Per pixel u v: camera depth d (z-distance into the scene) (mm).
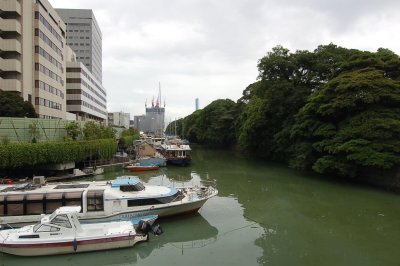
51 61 59094
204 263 15750
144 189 22156
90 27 140375
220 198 28891
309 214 23906
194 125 112625
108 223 18016
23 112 42031
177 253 17016
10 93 42469
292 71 49906
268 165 51844
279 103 49281
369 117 32312
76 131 44031
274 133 52375
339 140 33688
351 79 34031
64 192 20094
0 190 20672
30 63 50438
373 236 19438
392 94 31938
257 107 55344
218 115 92125
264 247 17781
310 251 17266
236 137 81938
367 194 29812
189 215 22984
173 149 53688
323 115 36688
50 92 58375
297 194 30344
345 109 35031
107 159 49656
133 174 43188
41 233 16109
